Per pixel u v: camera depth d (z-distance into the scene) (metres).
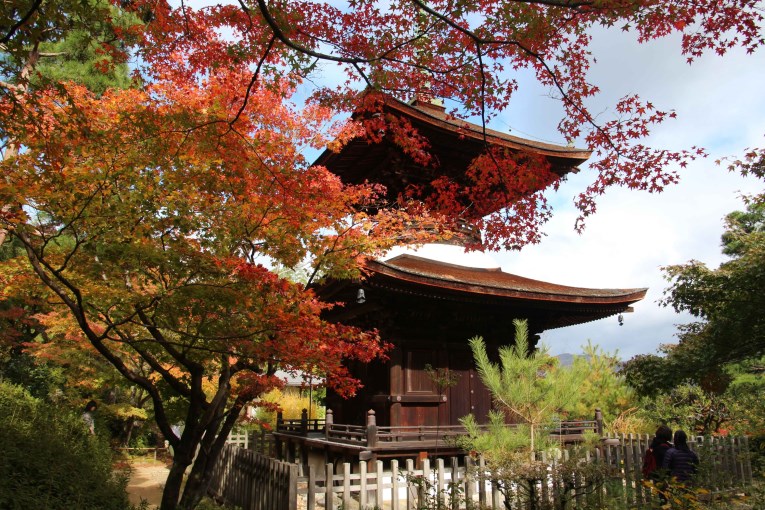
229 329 8.14
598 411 15.35
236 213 7.96
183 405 12.19
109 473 11.34
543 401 9.32
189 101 7.97
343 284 12.72
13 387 13.54
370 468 12.26
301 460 17.00
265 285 7.51
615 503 7.99
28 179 6.87
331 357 8.84
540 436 9.20
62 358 18.62
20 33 5.13
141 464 21.58
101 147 6.76
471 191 10.54
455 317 15.37
